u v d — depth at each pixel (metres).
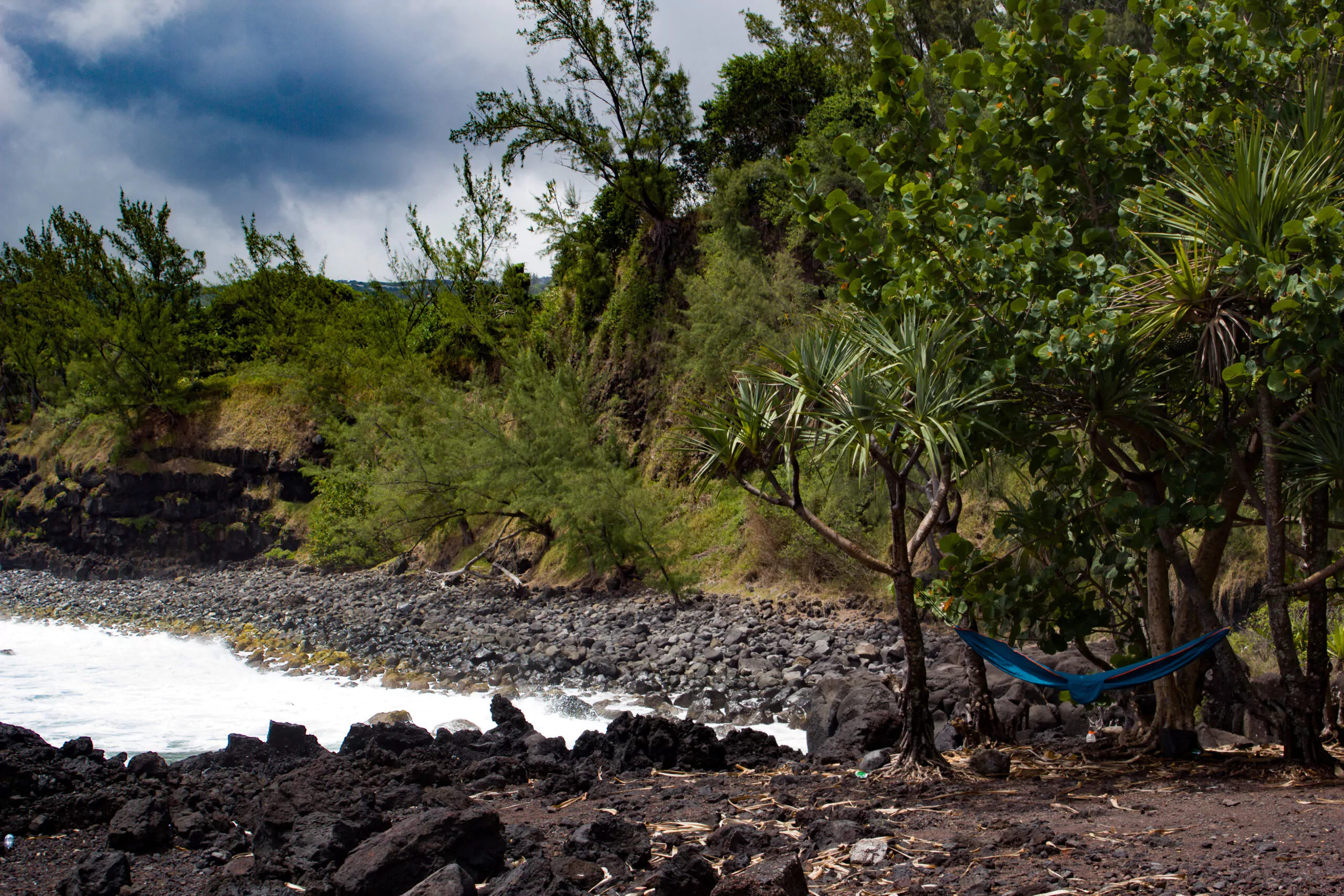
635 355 31.83
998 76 6.95
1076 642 7.46
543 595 25.38
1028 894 3.60
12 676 16.36
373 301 43.62
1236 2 7.03
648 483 28.41
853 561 19.62
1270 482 5.94
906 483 6.65
